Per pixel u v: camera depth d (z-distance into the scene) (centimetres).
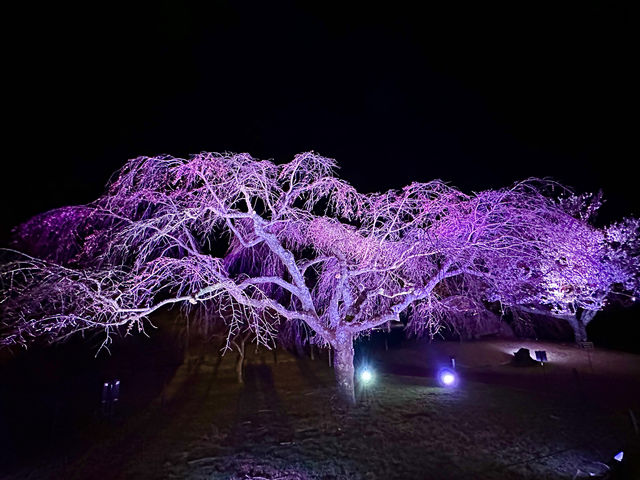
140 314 841
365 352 2053
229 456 876
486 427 983
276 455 872
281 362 1803
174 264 852
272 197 958
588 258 1016
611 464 784
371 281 1145
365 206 1027
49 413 1203
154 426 1070
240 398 1293
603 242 1764
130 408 1229
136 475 813
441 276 995
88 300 804
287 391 1358
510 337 2322
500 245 955
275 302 999
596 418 1029
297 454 873
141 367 1692
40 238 830
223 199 888
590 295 1806
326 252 1086
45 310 795
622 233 1809
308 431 987
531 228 925
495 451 867
